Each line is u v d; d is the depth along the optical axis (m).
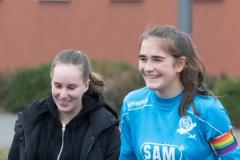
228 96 34.31
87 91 11.62
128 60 52.75
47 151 11.34
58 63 11.04
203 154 9.59
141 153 9.84
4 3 56.44
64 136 11.34
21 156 11.37
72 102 11.05
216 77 44.91
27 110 11.50
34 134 11.31
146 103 9.97
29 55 55.91
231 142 9.55
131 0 52.56
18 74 40.72
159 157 9.63
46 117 11.55
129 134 10.33
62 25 55.12
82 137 11.34
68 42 55.03
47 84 39.44
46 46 55.56
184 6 19.97
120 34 53.22
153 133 9.72
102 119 11.28
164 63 9.46
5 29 56.59
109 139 11.42
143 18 52.06
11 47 56.50
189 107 9.55
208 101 9.56
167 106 9.69
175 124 9.56
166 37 9.48
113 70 35.31
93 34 54.28
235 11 48.81
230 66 49.19
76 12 54.69
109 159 11.37
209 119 9.46
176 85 9.70
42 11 55.59
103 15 53.78
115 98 34.84
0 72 49.28
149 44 9.50
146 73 9.60
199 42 50.31
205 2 50.03
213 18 49.78
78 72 10.97
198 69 9.77
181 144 9.45
